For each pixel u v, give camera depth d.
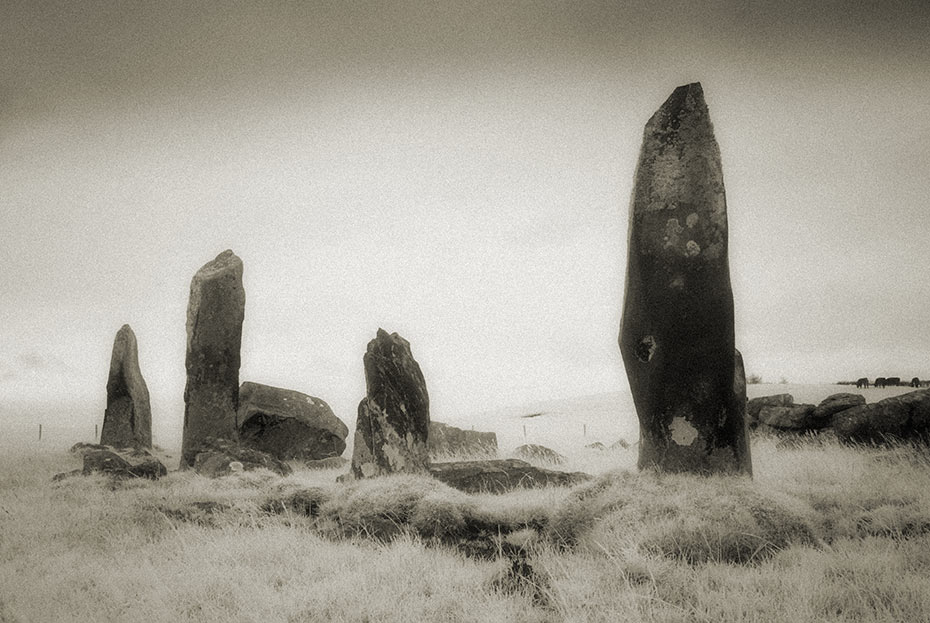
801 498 9.45
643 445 10.41
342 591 7.01
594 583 6.94
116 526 10.09
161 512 10.79
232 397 18.34
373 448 12.73
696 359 9.94
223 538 9.12
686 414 9.99
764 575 6.90
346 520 9.67
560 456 16.31
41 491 13.09
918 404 14.62
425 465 12.75
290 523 9.95
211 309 18.42
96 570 8.05
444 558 8.06
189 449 17.77
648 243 10.30
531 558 7.89
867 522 8.48
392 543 8.73
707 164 10.18
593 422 38.31
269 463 16.67
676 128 10.42
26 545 9.17
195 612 6.72
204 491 12.48
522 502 9.71
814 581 6.59
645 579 6.92
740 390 10.29
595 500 8.97
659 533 7.87
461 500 9.52
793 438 16.12
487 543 8.71
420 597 6.93
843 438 14.88
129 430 21.89
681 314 10.00
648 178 10.46
